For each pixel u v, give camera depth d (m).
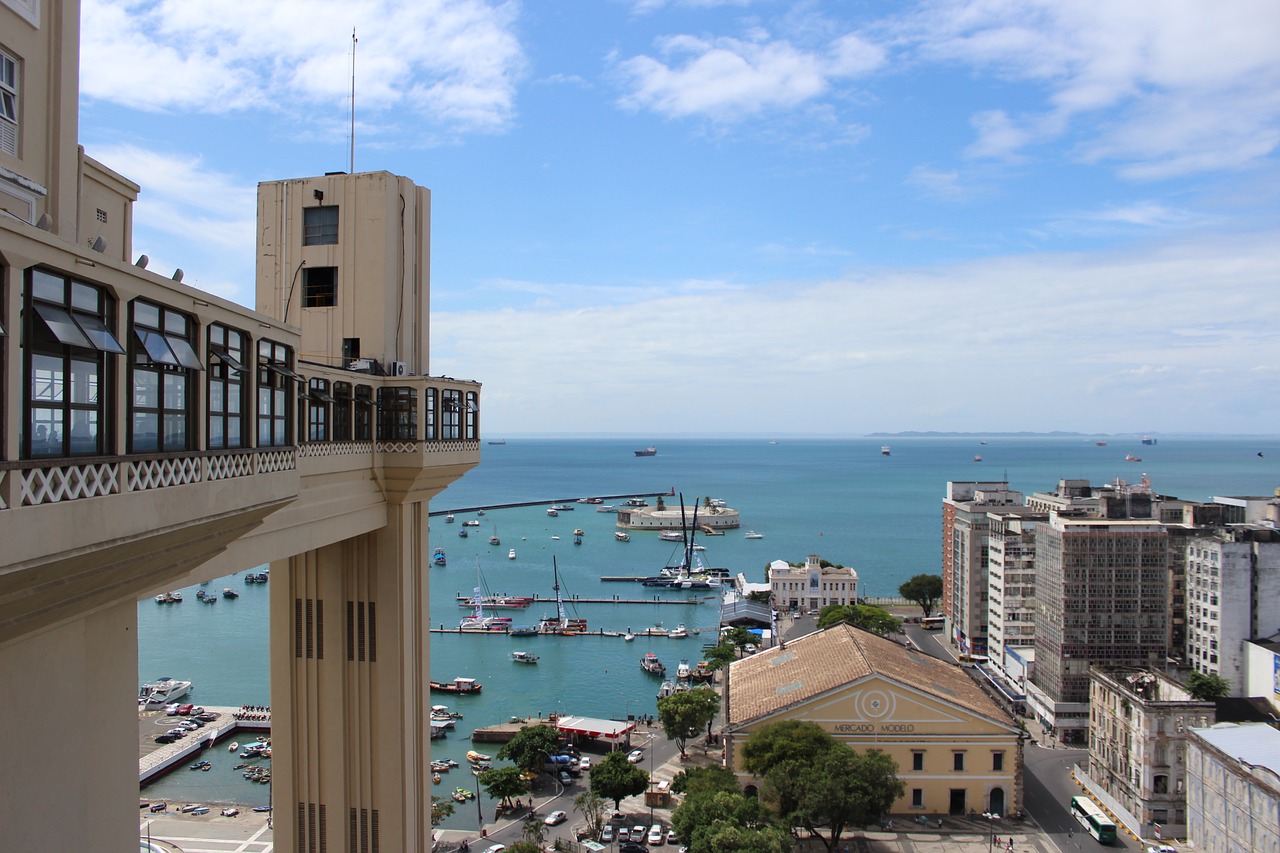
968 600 188.75
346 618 48.78
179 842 100.56
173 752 127.62
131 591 24.41
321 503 40.53
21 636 20.31
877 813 91.94
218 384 26.42
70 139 25.59
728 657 170.50
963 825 101.88
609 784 104.38
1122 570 140.88
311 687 49.22
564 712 154.75
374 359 49.69
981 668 176.00
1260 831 80.81
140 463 21.91
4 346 17.20
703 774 99.25
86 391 20.12
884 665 110.94
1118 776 106.88
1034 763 126.31
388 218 50.16
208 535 26.23
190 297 24.55
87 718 23.20
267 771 123.12
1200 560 144.12
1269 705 117.50
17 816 20.52
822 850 95.31
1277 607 137.00
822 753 95.81
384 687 48.34
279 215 51.78
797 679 115.50
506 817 108.50
